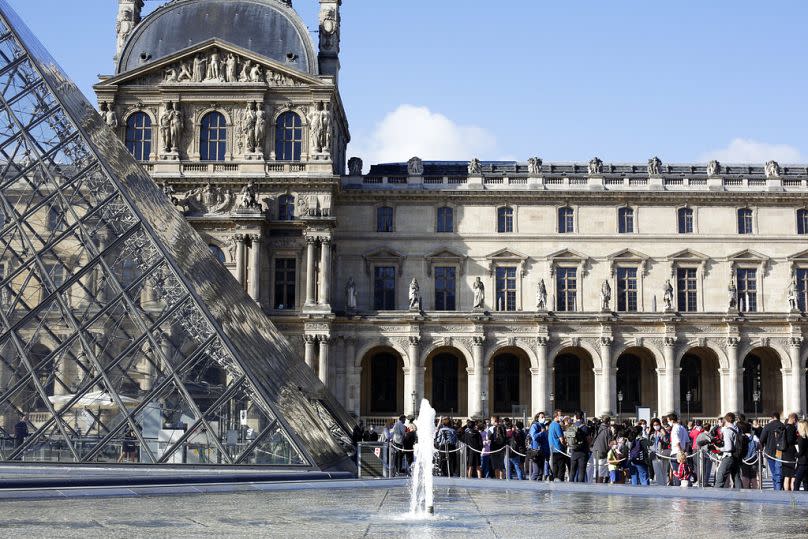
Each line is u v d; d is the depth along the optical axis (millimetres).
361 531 27859
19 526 27188
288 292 112562
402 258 119375
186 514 30375
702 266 119938
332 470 43625
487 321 112438
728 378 112812
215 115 114000
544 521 30812
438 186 120250
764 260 119812
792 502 37688
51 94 49281
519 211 120625
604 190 120000
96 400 41219
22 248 44531
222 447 41250
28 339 42188
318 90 113500
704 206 120875
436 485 43781
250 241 110000
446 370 122000
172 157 112375
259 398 42438
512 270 120250
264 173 112625
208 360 42938
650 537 27484
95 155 47625
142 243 45406
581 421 51750
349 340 112375
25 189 46250
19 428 40375
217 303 47344
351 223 119875
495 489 42594
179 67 113938
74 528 27000
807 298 120312
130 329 43125
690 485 48156
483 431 57000
